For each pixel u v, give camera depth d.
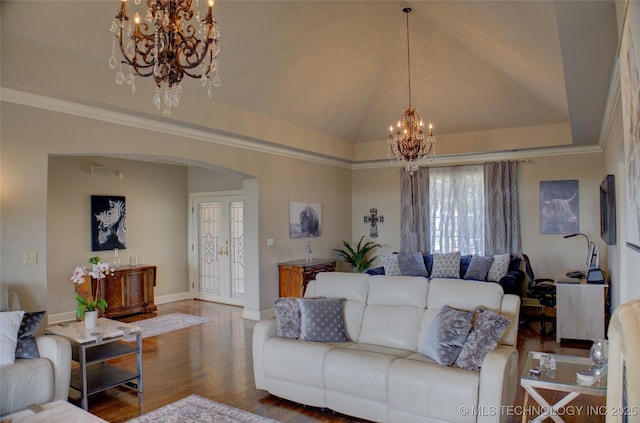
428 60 5.76
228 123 5.33
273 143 6.15
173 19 2.20
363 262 8.14
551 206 6.85
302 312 3.72
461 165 7.51
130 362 4.48
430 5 4.43
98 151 4.23
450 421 2.72
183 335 5.51
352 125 7.34
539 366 2.83
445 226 7.62
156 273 7.57
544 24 2.88
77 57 3.82
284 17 4.29
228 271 7.68
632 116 1.89
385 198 8.31
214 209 7.94
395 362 3.02
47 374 3.07
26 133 3.72
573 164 6.72
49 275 6.12
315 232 7.48
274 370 3.48
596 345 2.69
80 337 3.46
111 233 6.93
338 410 3.19
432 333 3.17
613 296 5.15
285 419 3.18
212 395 3.63
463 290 3.44
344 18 4.71
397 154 5.38
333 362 3.18
